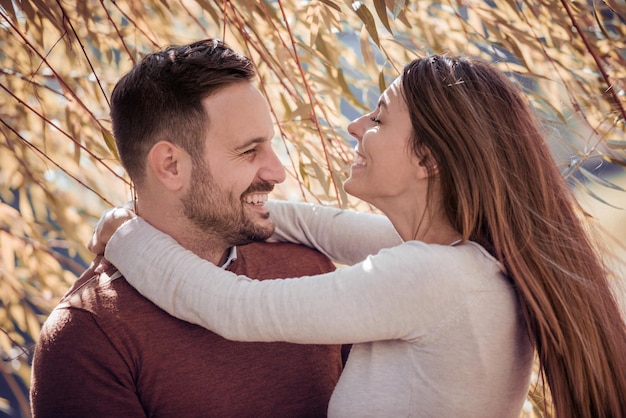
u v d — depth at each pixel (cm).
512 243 150
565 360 151
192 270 152
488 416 150
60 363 152
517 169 153
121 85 163
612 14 220
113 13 242
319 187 251
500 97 155
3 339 257
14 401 317
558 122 213
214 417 158
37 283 263
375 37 188
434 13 243
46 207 265
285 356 167
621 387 154
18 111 243
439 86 153
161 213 163
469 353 145
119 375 151
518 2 229
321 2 205
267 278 175
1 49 235
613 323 158
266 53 224
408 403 148
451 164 151
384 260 147
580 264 155
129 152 163
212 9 226
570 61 229
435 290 143
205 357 158
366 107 237
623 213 260
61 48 241
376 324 144
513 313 151
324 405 171
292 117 213
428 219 156
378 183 157
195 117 157
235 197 161
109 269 162
